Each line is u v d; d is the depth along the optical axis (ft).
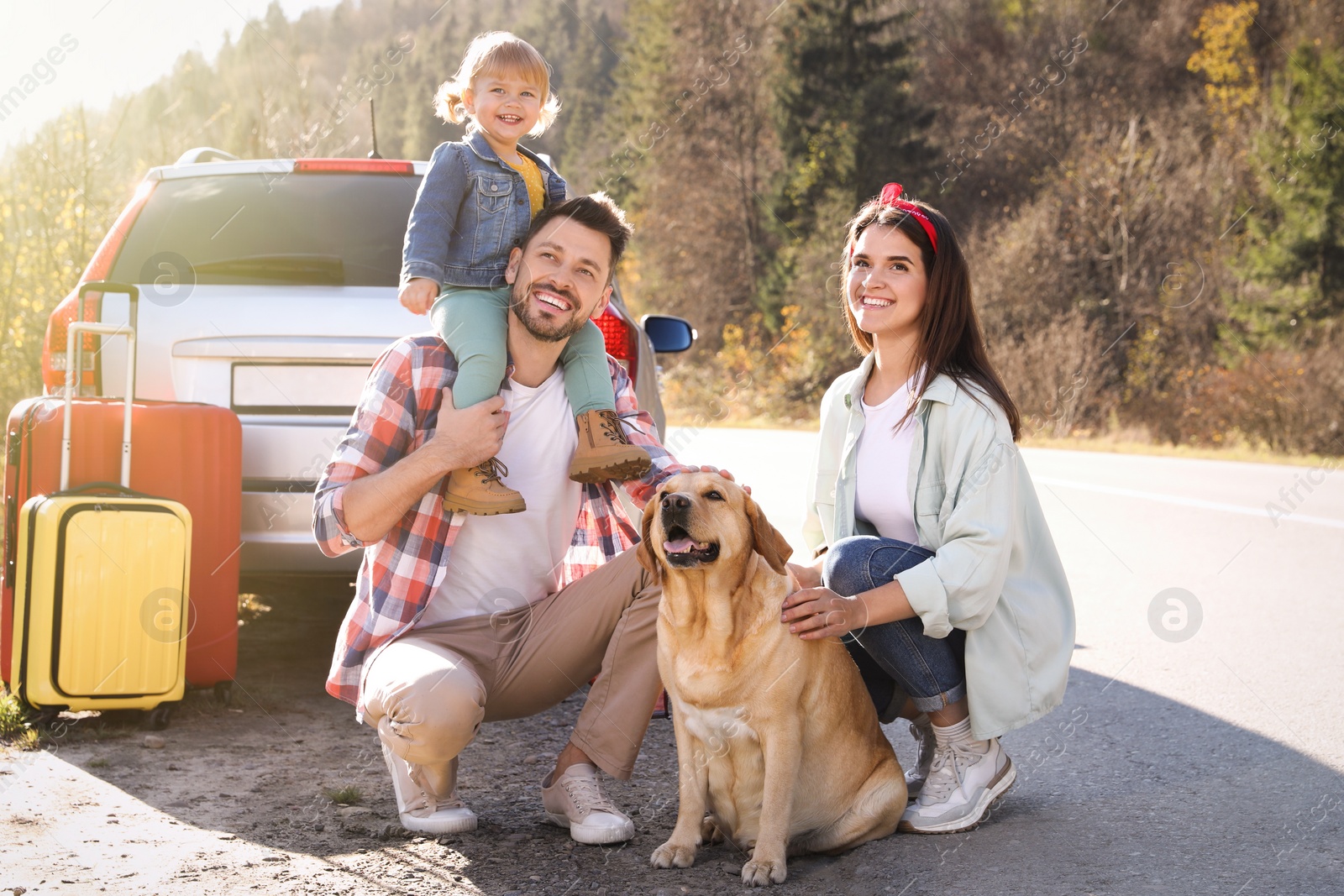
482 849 8.51
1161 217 75.15
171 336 12.37
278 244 13.56
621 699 8.91
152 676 11.21
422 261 10.05
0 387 28.17
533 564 9.64
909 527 9.57
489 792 10.00
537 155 11.71
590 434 9.41
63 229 30.22
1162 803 9.57
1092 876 7.92
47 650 10.93
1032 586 9.29
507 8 121.80
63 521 10.87
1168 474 39.32
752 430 70.59
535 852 8.46
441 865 8.14
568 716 12.78
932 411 9.23
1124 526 26.61
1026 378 66.49
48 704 11.02
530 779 10.40
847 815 8.60
